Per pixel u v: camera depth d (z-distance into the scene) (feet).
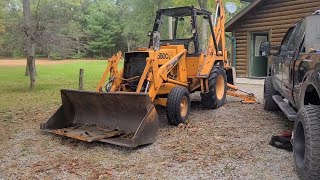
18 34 43.93
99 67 100.73
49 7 44.86
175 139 19.45
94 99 20.40
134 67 23.53
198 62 26.40
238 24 52.75
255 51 53.47
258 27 50.52
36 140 19.76
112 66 23.06
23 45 44.62
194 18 26.43
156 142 18.88
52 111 29.32
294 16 46.14
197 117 25.29
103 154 17.22
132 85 23.16
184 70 25.59
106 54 187.52
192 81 26.71
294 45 18.63
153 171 14.82
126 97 18.88
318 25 15.44
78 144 18.85
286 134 17.92
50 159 16.62
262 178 13.67
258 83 46.32
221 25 30.50
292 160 15.56
